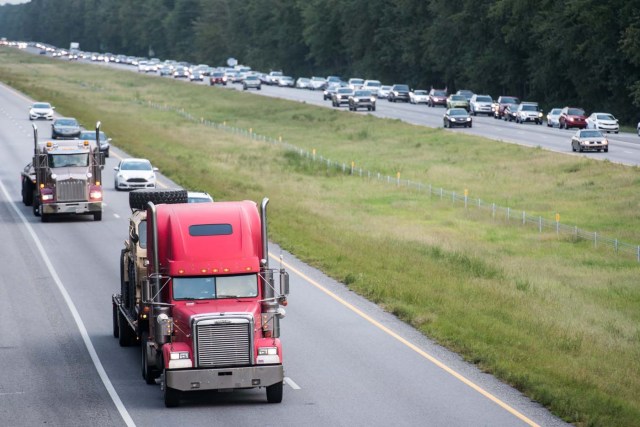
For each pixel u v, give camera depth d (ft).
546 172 631.15
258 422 174.50
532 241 426.92
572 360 216.95
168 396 182.80
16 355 226.79
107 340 240.94
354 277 309.83
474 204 528.63
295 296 289.94
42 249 372.38
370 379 203.10
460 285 306.96
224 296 185.06
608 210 502.79
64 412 182.39
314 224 442.50
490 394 191.21
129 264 218.18
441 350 227.61
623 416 172.35
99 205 437.99
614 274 352.90
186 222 188.03
